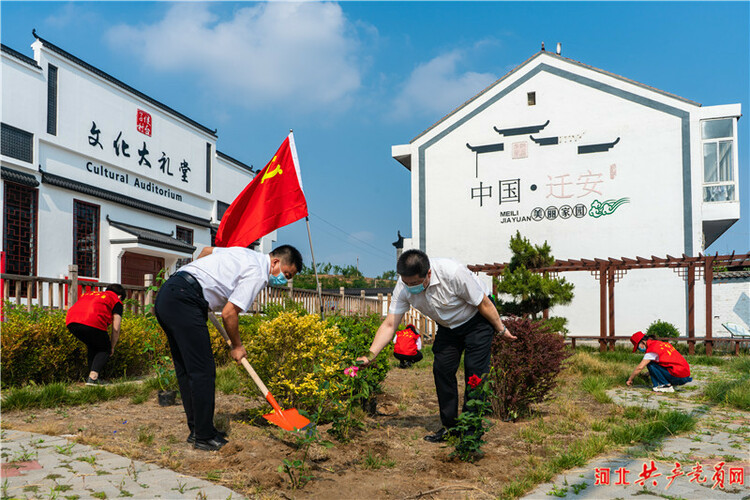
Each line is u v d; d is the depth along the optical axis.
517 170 19.25
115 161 18.48
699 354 14.04
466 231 19.69
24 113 14.96
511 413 5.56
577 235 18.34
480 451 4.29
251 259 4.06
